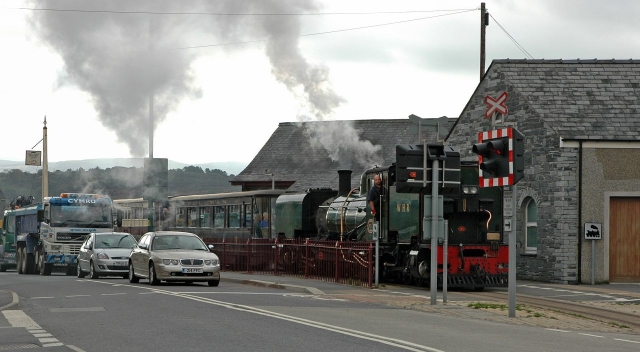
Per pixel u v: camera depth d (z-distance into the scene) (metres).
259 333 13.38
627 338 14.45
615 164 28.50
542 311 18.81
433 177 19.39
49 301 20.19
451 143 34.59
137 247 28.27
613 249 28.42
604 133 28.50
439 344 12.44
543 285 27.23
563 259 28.16
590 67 31.22
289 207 35.03
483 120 32.47
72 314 16.83
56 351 11.70
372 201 26.98
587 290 25.28
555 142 28.55
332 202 32.31
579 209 28.19
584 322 17.02
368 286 25.19
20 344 12.46
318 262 28.89
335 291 23.64
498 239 25.31
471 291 24.77
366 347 11.81
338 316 16.47
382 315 17.02
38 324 15.05
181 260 25.91
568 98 29.89
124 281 29.94
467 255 24.97
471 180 25.59
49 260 38.06
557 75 30.92
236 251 35.69
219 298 20.41
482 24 39.38
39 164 48.09
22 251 42.25
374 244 27.28
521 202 30.33
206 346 11.94
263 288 25.72
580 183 28.22
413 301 20.59
